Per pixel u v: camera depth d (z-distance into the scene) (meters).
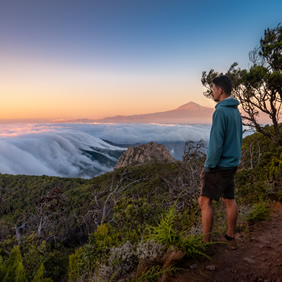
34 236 8.73
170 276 1.96
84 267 3.05
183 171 4.46
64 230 15.56
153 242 2.30
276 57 13.80
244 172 7.12
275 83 12.70
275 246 2.50
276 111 14.02
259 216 3.51
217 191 2.35
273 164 6.27
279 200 4.64
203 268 2.09
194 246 2.23
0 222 14.98
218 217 3.62
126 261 2.26
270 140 15.23
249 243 2.63
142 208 4.57
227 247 2.51
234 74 14.09
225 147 2.33
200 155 4.24
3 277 2.12
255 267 2.09
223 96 2.49
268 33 14.18
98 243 3.15
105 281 2.13
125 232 4.02
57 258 8.14
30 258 6.75
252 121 13.73
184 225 3.38
